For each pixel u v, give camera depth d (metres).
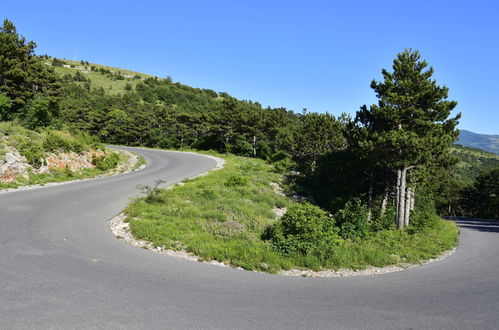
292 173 33.12
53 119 32.31
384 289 7.34
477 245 16.27
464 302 6.66
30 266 6.63
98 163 27.03
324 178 29.03
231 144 57.94
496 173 58.34
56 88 40.06
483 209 60.81
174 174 27.47
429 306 6.30
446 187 51.62
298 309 5.70
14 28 32.03
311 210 10.93
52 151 23.53
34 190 16.88
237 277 7.30
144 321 4.70
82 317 4.66
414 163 18.83
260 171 32.38
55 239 8.88
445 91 18.92
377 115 19.97
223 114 59.28
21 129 24.22
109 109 85.00
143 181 22.88
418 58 19.81
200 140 65.12
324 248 9.60
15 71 29.36
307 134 33.53
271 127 56.84
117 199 16.08
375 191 26.97
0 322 4.32
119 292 5.73
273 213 16.52
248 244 9.81
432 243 14.87
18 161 19.69
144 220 11.60
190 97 142.62
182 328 4.59
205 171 30.00
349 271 8.86
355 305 6.12
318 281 7.65
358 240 12.59
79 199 15.38
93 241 9.06
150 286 6.18
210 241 9.87
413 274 9.08
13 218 10.80
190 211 13.50
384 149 18.59
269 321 5.09
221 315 5.17
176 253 8.74
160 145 69.50
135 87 153.12
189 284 6.50
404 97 17.97
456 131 19.89
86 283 6.01
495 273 9.71
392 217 18.92
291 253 9.32
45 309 4.82
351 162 25.06
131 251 8.48
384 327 5.16
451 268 10.24
